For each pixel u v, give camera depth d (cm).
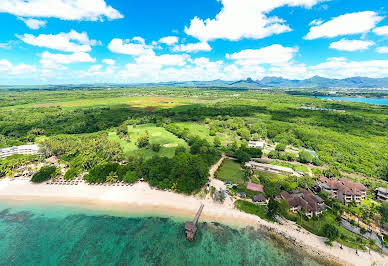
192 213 7694
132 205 8138
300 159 12119
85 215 7656
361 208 7506
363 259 5700
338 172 10094
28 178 9906
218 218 7425
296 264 5641
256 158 12650
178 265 5722
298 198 7775
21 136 16162
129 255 6031
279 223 7112
